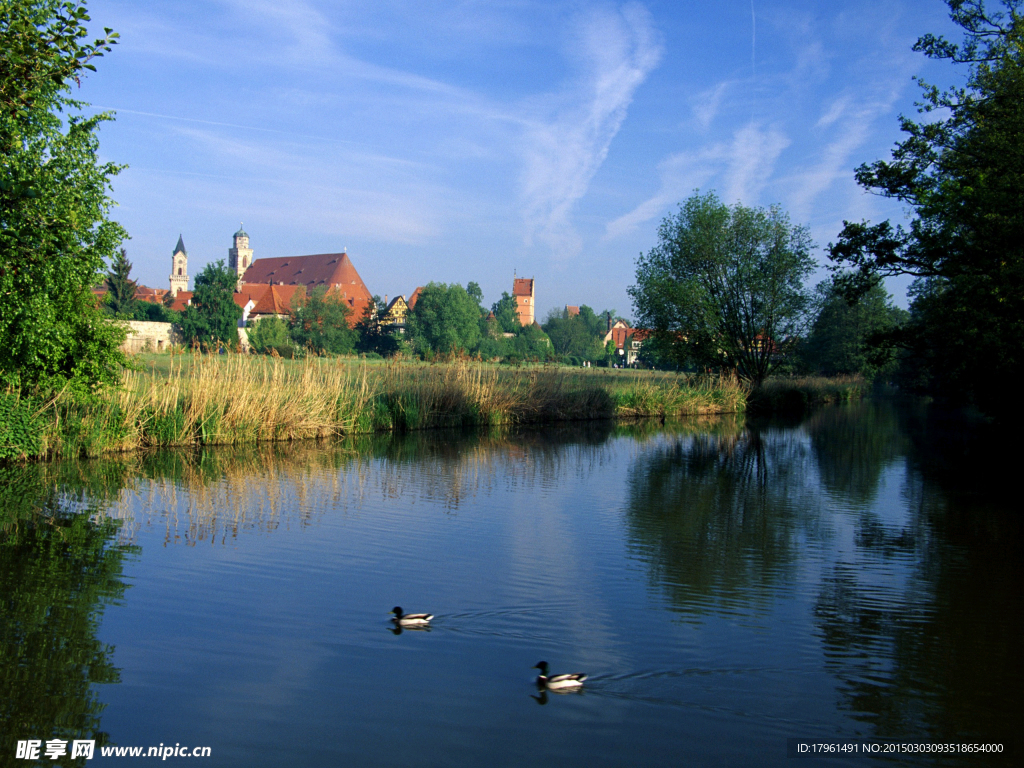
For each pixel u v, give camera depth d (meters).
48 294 14.27
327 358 25.70
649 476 16.72
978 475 17.61
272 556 9.48
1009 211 16.70
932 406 47.38
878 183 21.52
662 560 9.68
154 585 8.23
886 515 12.82
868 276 21.66
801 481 16.42
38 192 9.43
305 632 7.00
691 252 38.06
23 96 8.73
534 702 5.71
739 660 6.52
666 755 5.03
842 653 6.70
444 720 5.43
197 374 20.33
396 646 6.71
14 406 15.30
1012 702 5.82
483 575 8.88
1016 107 18.52
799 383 46.78
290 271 147.62
